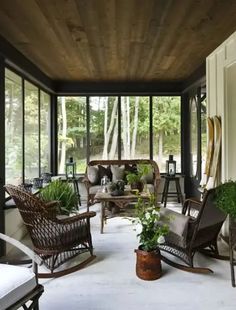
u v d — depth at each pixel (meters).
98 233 4.25
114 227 4.54
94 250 3.56
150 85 6.60
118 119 6.79
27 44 3.87
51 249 2.92
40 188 4.54
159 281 2.75
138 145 6.80
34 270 2.10
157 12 2.94
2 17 3.02
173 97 6.76
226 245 3.69
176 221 2.99
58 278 2.82
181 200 6.25
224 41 3.80
